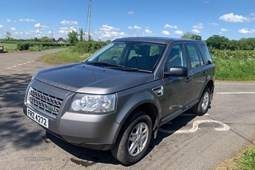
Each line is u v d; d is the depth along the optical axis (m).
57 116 3.68
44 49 56.72
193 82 5.85
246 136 5.69
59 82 3.88
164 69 4.73
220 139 5.44
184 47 5.74
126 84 3.90
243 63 18.66
